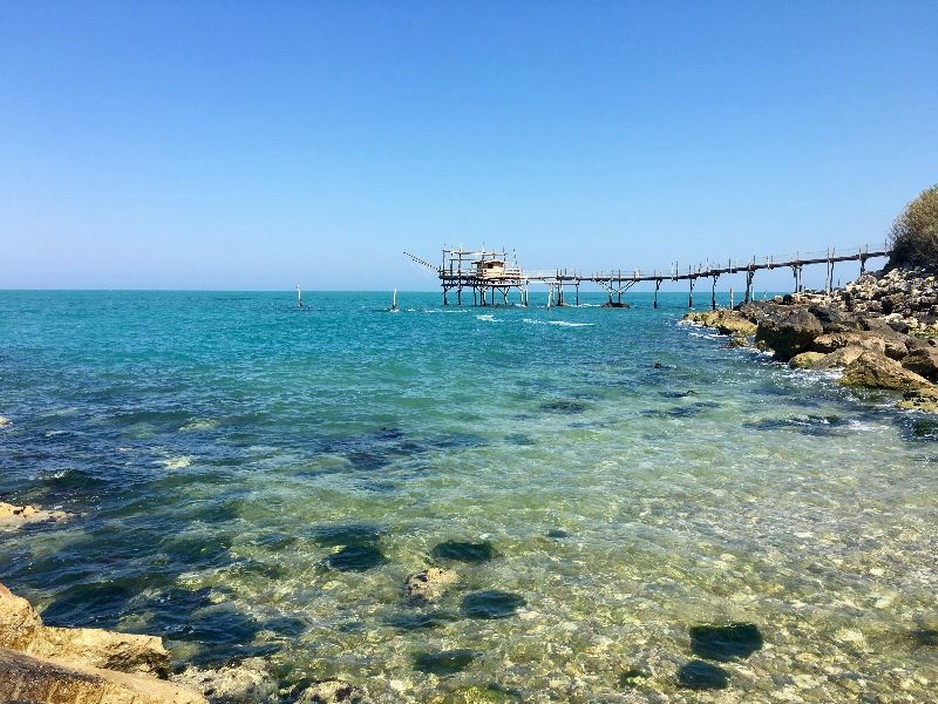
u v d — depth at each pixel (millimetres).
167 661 6488
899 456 14898
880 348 28484
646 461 14609
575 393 23594
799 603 8086
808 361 29812
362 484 12992
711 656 6957
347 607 8086
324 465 14328
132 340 44062
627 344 43125
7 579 8766
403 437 16906
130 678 5520
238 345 41000
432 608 8031
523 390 24234
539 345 42250
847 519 10961
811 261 59250
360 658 6973
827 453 15188
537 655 6996
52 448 15602
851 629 7473
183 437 16812
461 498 12133
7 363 31125
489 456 15078
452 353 36875
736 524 10773
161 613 7926
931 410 19531
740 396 22938
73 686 4852
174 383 25281
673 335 51000
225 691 6332
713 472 13734
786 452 15289
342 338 47156
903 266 52000
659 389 24531
